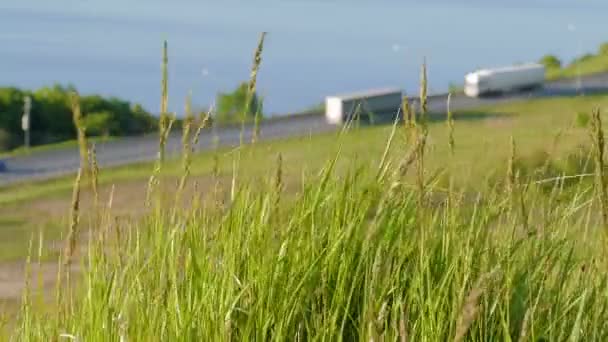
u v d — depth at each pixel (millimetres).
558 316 4305
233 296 4172
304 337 4219
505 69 69000
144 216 4508
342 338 4141
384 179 4535
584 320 4309
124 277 4375
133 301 4219
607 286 4324
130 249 4500
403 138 4535
